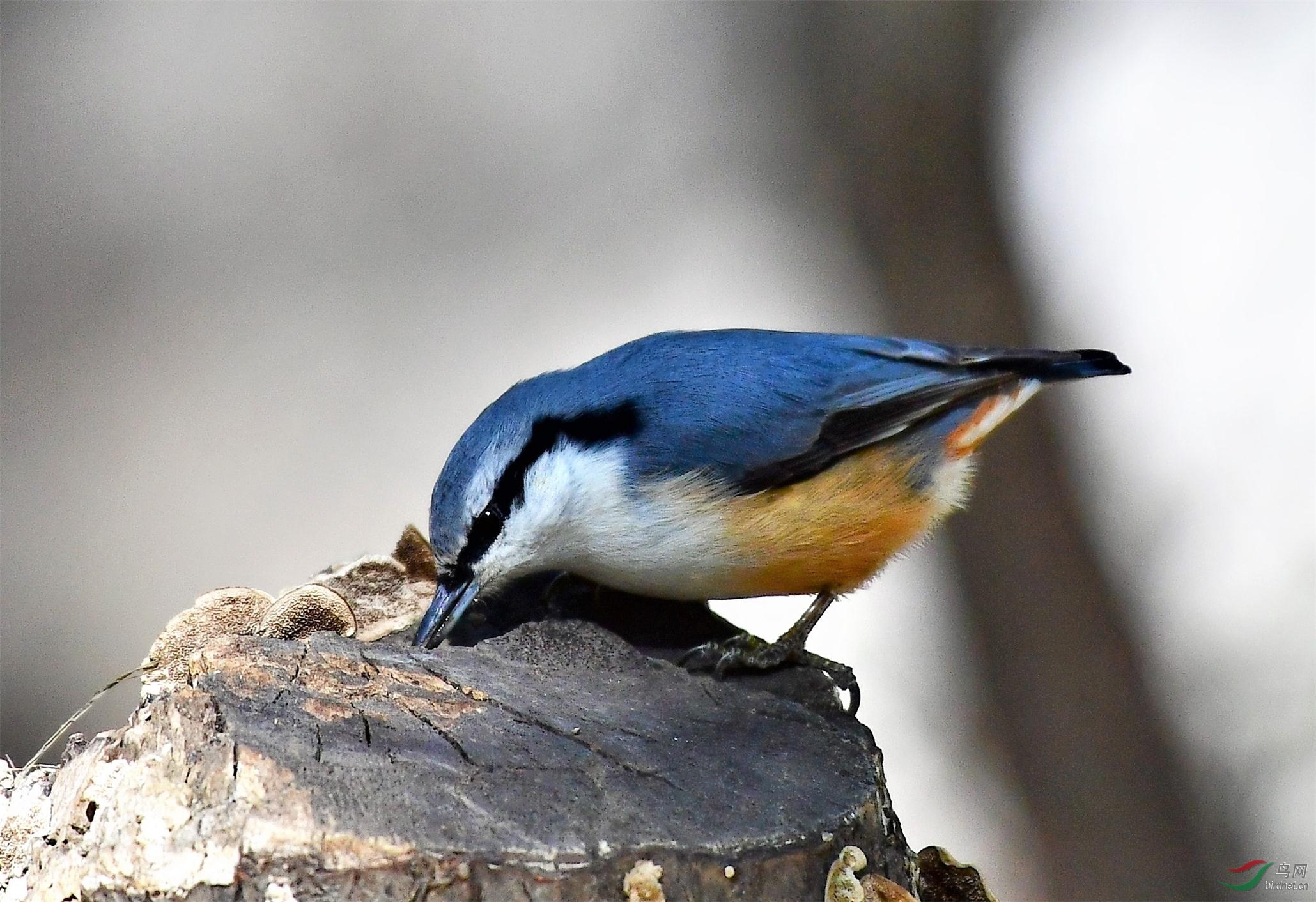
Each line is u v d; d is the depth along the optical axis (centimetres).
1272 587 1123
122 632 1208
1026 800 1103
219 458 1349
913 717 1144
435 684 501
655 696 516
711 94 1533
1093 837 1089
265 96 1563
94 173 1509
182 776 420
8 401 1377
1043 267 1237
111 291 1452
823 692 572
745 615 1205
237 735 438
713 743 483
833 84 1138
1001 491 1108
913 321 1128
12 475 1317
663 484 619
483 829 413
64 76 1547
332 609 575
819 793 456
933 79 1112
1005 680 1113
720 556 633
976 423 690
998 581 1111
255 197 1522
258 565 1270
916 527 680
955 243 1123
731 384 635
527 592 666
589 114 1566
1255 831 1086
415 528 652
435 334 1444
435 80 1580
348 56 1580
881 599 1183
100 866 400
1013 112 1203
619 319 1437
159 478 1333
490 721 479
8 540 1279
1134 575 1131
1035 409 1112
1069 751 1100
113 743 445
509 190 1542
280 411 1392
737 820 436
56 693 1159
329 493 1326
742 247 1469
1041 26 1253
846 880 438
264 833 396
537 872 406
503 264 1500
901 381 662
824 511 639
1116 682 1101
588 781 447
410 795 423
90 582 1245
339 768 432
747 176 1495
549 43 1589
